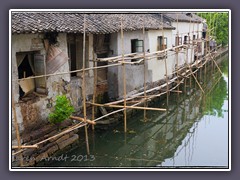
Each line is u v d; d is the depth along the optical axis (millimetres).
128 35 17312
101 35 15898
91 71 15109
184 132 15586
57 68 12328
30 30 10031
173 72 21188
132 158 12680
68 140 12062
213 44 36125
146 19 19734
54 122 11250
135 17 18703
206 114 18422
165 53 19250
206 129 15953
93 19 14680
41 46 11461
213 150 13336
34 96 11383
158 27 19344
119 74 16703
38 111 11406
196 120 17391
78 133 13617
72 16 13508
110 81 16797
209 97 22094
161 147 13805
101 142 13664
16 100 10336
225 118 17609
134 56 16109
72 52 14312
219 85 25812
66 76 12820
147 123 16109
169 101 20547
